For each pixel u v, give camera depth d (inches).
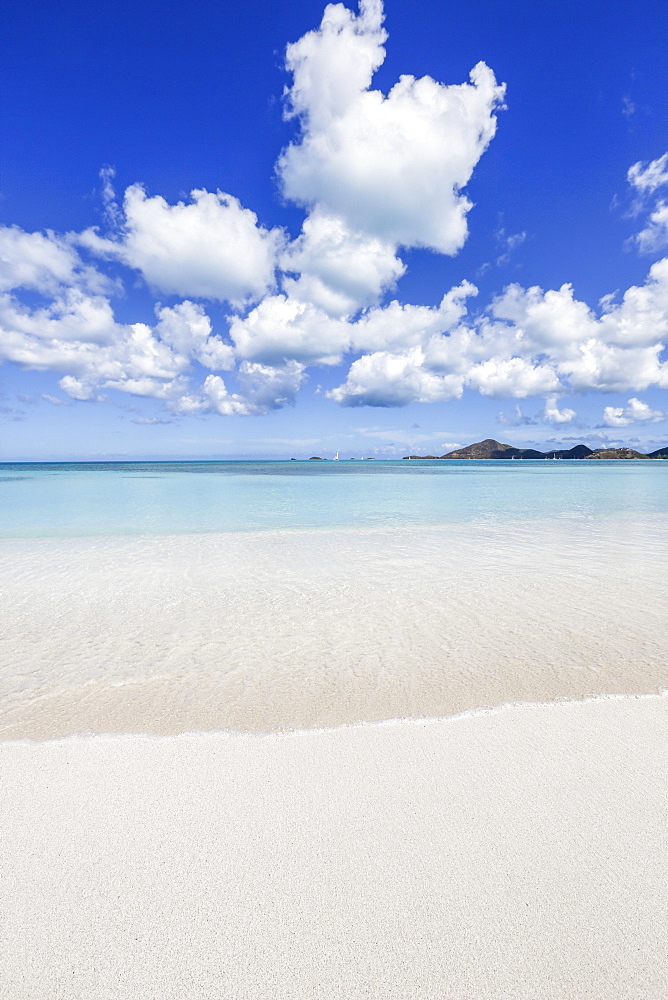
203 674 182.7
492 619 242.8
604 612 252.1
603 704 155.4
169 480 1611.7
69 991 70.3
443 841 96.7
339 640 216.7
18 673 184.2
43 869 90.9
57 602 275.7
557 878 87.8
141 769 122.3
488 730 140.1
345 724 144.3
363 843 96.3
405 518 635.5
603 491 1097.4
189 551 418.0
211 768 122.3
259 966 73.4
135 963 73.9
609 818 103.3
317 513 693.9
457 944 76.2
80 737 138.3
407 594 287.9
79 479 1664.6
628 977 71.7
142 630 231.8
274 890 85.8
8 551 419.5
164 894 85.4
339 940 77.0
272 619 246.1
